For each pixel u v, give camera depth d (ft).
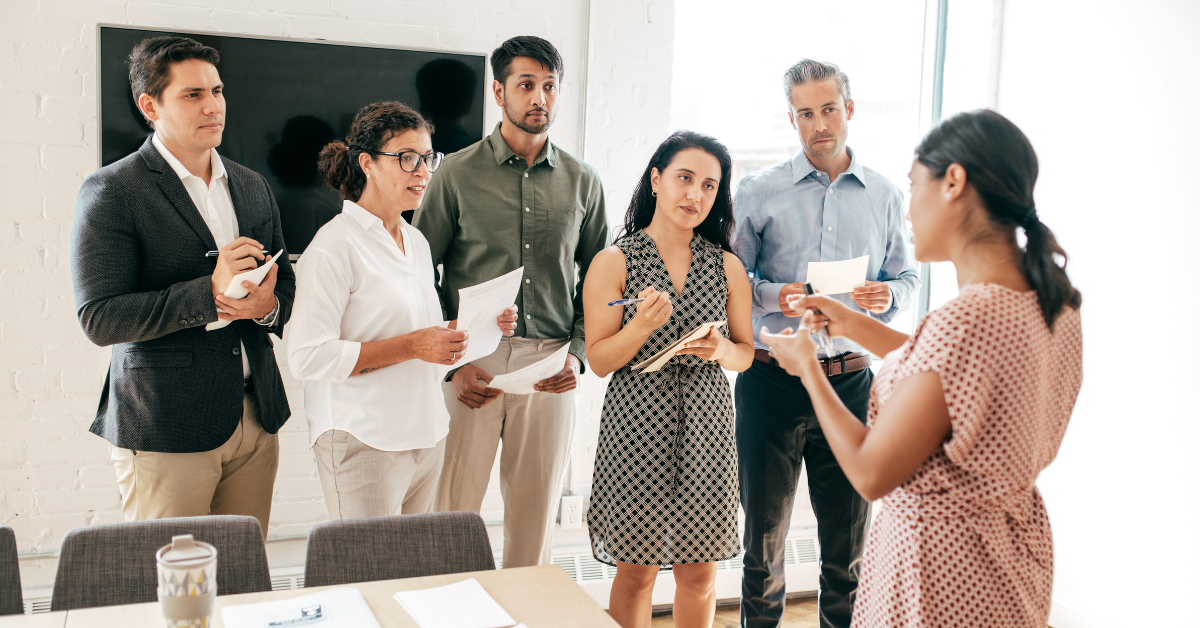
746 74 10.97
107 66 8.57
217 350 6.63
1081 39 10.07
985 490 4.12
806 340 4.59
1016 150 4.09
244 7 9.02
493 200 8.01
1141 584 9.27
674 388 6.66
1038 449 4.19
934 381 3.96
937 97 11.85
